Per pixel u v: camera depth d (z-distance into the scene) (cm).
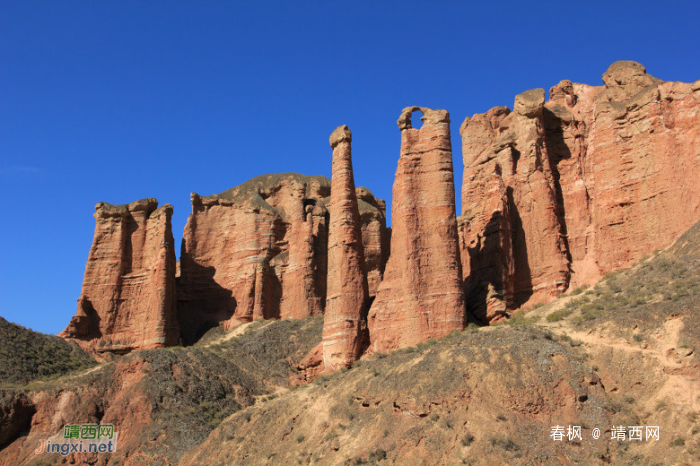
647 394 3719
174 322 8175
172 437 5844
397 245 5306
